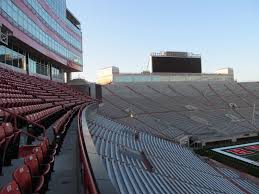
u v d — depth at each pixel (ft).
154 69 167.84
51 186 16.17
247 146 118.52
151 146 73.56
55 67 142.10
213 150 113.19
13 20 81.76
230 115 150.41
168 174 50.70
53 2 122.01
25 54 104.17
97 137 49.98
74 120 48.24
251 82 196.54
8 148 19.07
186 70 173.58
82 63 169.68
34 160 14.42
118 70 170.50
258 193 60.75
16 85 60.39
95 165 11.46
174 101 160.25
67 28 142.51
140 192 29.78
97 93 142.92
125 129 84.69
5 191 9.11
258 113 155.22
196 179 55.42
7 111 26.02
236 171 84.02
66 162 21.63
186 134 123.65
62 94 90.58
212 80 188.44
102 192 8.66
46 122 37.86
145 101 155.53
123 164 41.06
